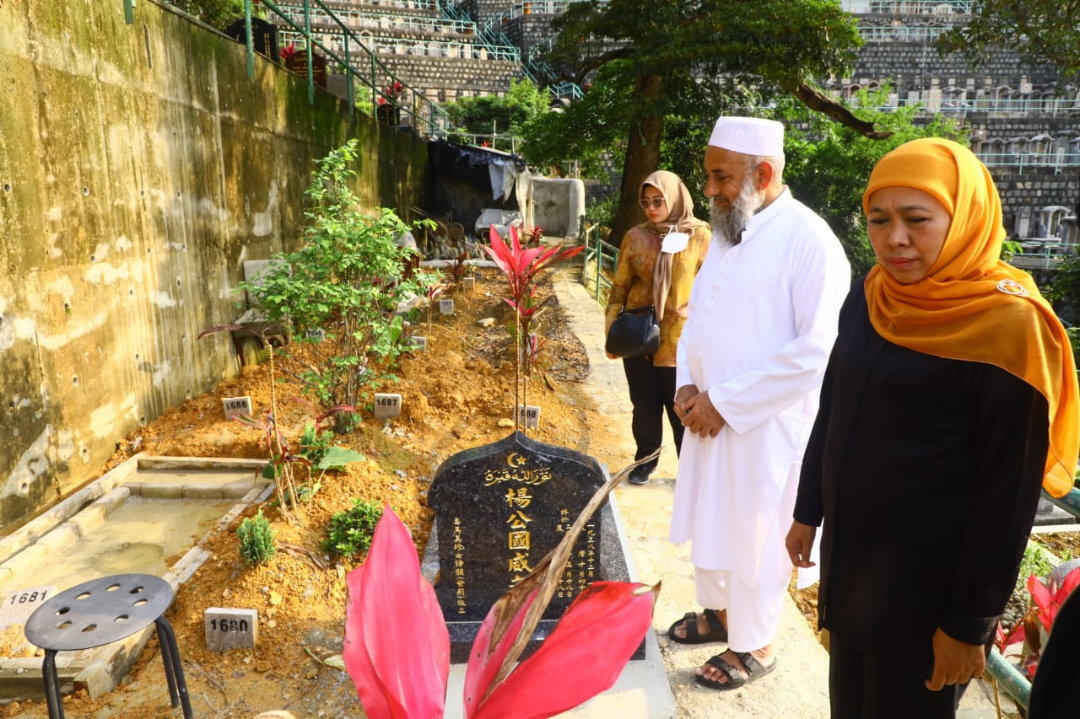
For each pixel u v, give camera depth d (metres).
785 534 2.46
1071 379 1.39
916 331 1.52
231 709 2.62
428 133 20.48
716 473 2.50
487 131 32.28
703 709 2.56
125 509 4.23
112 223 4.80
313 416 5.18
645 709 2.53
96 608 1.87
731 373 2.48
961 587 1.46
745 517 2.45
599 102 19.48
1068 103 38.03
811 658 2.84
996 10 15.20
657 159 18.86
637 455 4.40
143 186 5.16
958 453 1.48
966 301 1.45
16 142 3.94
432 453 4.76
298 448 4.37
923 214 1.45
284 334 6.46
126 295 4.96
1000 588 1.42
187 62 5.75
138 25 5.09
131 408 5.02
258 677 2.78
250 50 6.87
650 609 0.54
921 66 39.94
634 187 18.91
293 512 3.74
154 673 2.81
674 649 2.89
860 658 1.77
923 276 1.50
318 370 4.96
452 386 5.77
